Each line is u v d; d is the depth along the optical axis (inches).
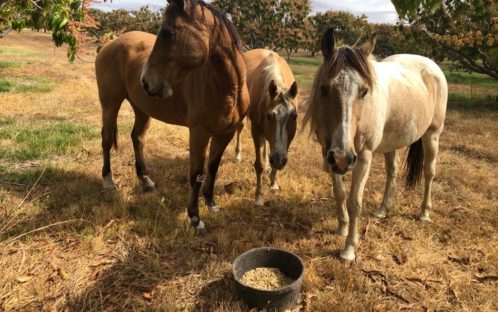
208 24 114.2
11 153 201.9
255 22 1061.8
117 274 115.7
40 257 120.5
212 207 160.2
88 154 214.5
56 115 303.3
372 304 107.2
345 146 94.0
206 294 109.6
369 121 112.7
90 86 474.3
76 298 104.1
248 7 1063.0
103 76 165.5
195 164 136.3
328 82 97.5
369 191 187.9
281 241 138.9
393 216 163.0
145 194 169.9
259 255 115.2
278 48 1169.4
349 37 1279.5
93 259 122.8
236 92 125.5
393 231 149.9
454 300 111.5
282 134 134.3
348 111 94.3
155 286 110.8
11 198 156.8
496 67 394.0
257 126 165.5
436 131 156.4
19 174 179.5
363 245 139.4
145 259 124.6
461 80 753.6
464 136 290.8
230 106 126.0
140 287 110.2
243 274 111.3
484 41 352.5
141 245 131.0
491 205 173.5
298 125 298.5
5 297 102.3
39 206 151.0
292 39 1127.6
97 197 164.2
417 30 410.0
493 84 685.9
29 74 538.0
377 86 110.7
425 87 147.2
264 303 98.7
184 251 129.3
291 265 112.3
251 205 165.6
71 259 121.7
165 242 132.6
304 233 147.6
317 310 104.3
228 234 140.3
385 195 164.1
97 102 365.4
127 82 156.9
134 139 177.8
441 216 163.8
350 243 129.2
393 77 133.4
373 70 105.8
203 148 135.6
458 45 351.3
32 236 131.6
